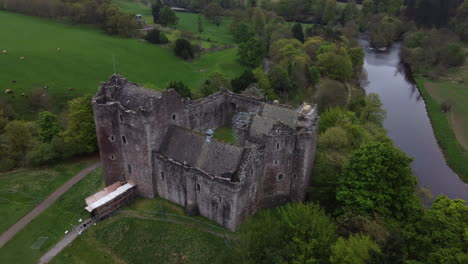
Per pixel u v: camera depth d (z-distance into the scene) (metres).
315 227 51.66
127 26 163.25
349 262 45.41
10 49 129.88
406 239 51.22
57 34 152.62
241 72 143.38
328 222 55.09
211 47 170.12
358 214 56.34
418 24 198.25
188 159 59.91
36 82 114.44
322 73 135.75
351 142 81.38
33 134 91.75
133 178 67.12
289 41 149.75
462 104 128.38
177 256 56.06
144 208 64.44
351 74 137.75
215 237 57.31
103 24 165.88
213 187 56.41
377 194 58.09
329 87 115.88
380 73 164.75
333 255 48.50
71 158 86.38
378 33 195.62
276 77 120.12
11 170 81.94
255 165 57.88
